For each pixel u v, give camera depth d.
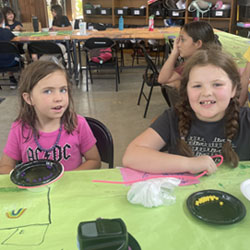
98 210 0.75
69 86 1.22
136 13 6.81
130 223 0.70
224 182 0.89
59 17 5.69
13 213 0.75
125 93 4.25
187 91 1.06
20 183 0.83
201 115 1.04
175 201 0.79
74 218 0.72
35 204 0.78
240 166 0.99
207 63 0.98
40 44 4.00
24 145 1.25
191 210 0.73
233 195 0.82
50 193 0.83
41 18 7.20
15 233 0.67
